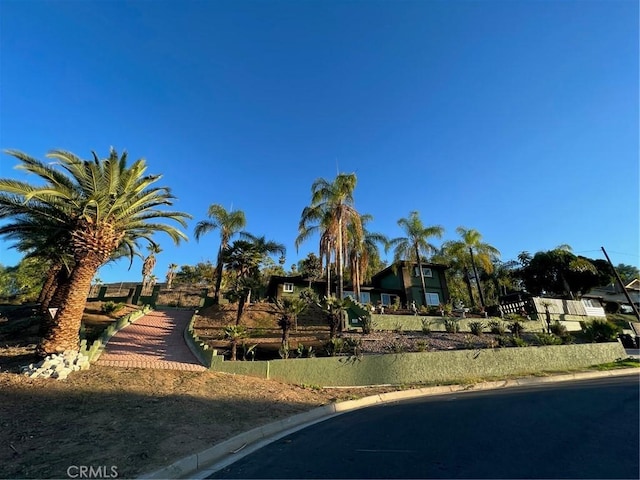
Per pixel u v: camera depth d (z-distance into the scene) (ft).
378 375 53.21
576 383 49.65
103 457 20.65
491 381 53.52
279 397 39.88
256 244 108.68
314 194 97.45
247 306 99.30
